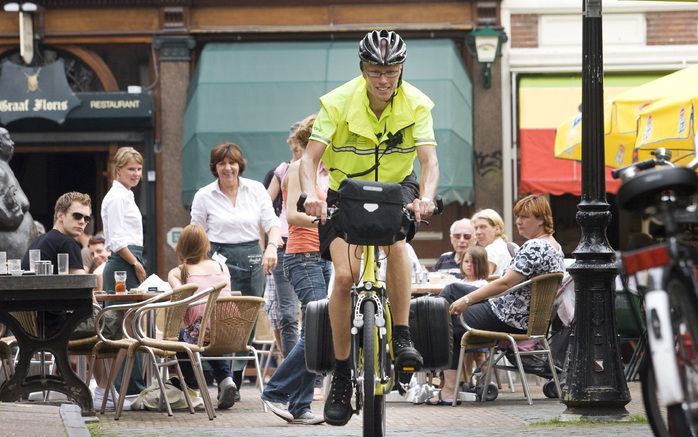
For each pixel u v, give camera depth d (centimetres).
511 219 5750
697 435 1404
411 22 5769
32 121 5819
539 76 5812
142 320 3122
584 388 2555
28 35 5769
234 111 5538
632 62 5847
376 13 5788
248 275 3353
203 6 5797
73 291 2597
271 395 2697
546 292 3105
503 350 3297
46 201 6112
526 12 5819
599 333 2558
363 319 1839
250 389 3888
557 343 3350
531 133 5669
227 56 5666
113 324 2967
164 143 5794
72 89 5891
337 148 1959
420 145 1936
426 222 1925
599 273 2555
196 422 2709
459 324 3169
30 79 5691
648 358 1521
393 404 3231
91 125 5797
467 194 5531
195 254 3059
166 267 5784
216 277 3053
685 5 5806
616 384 2552
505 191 5759
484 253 3422
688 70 3912
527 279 3098
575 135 4156
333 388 1964
